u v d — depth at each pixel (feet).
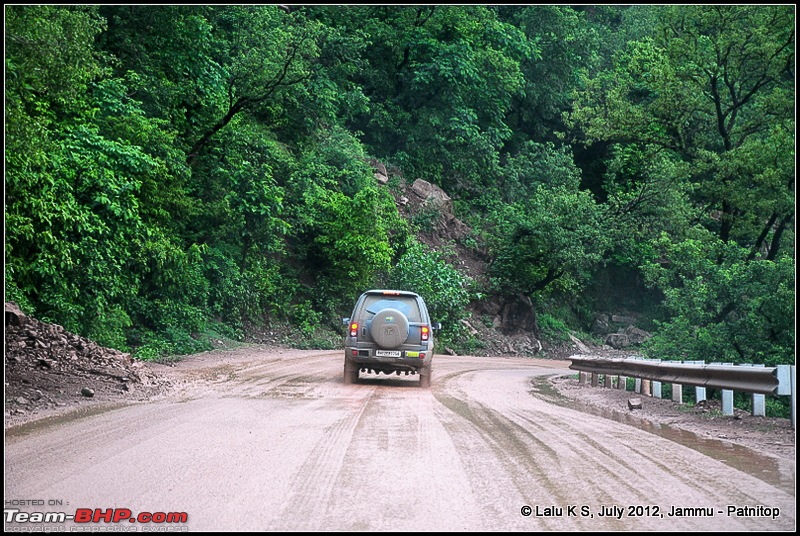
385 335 54.08
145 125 77.30
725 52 89.15
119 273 69.87
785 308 66.08
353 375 55.42
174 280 81.25
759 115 89.81
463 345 130.00
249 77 95.50
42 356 46.83
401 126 167.84
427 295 126.00
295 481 22.45
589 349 153.99
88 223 64.49
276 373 60.90
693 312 71.97
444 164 173.99
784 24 85.46
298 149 129.08
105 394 41.75
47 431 30.19
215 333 89.66
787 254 72.18
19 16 40.83
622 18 214.69
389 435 31.09
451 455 26.96
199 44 97.30
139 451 26.43
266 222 100.12
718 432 35.58
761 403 39.55
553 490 22.07
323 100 130.93
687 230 86.48
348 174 130.00
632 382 59.98
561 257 139.54
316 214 119.03
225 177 97.25
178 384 49.44
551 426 35.60
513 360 111.24
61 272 61.82
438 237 153.69
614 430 35.14
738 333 69.05
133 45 89.10
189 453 26.27
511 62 172.55
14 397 36.99
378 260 116.78
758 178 80.18
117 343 67.72
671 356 71.20
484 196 175.11
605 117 106.73
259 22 99.35
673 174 97.19
